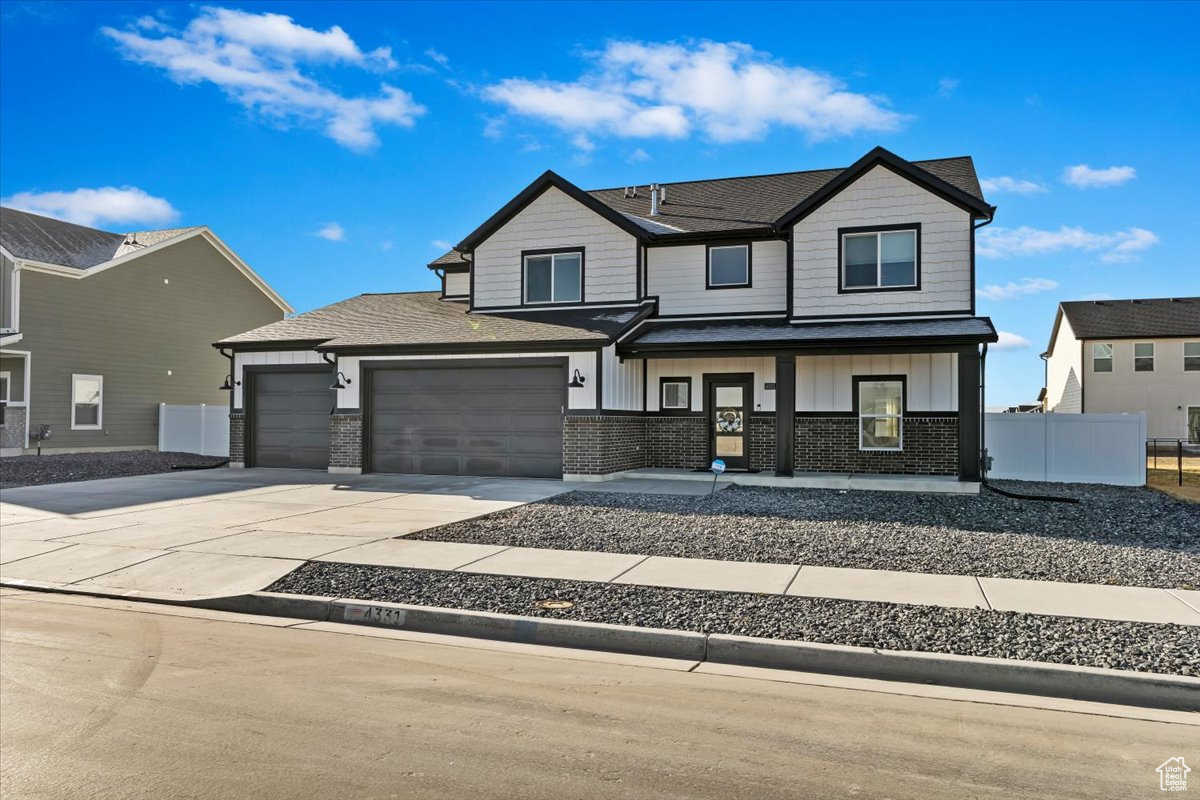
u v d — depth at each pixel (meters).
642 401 19.97
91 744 4.72
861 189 18.41
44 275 25.64
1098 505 14.10
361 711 5.30
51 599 8.80
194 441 28.06
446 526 12.03
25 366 25.12
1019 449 18.86
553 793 4.12
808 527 11.75
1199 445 33.62
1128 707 5.61
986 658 6.18
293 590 8.55
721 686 5.96
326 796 4.06
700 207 22.44
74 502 14.89
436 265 23.48
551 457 18.27
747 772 4.41
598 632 7.07
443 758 4.55
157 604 8.59
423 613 7.68
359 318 22.19
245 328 33.16
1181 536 11.12
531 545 10.66
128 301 28.23
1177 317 39.09
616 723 5.14
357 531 11.73
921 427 18.34
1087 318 40.44
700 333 18.56
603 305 20.44
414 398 19.41
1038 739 4.96
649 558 9.85
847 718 5.29
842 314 18.45
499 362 18.48
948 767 4.51
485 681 6.00
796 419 19.14
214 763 4.46
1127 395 38.47
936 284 17.91
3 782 4.21
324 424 20.81
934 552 10.05
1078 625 6.99
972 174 20.50
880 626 7.01
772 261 19.80
